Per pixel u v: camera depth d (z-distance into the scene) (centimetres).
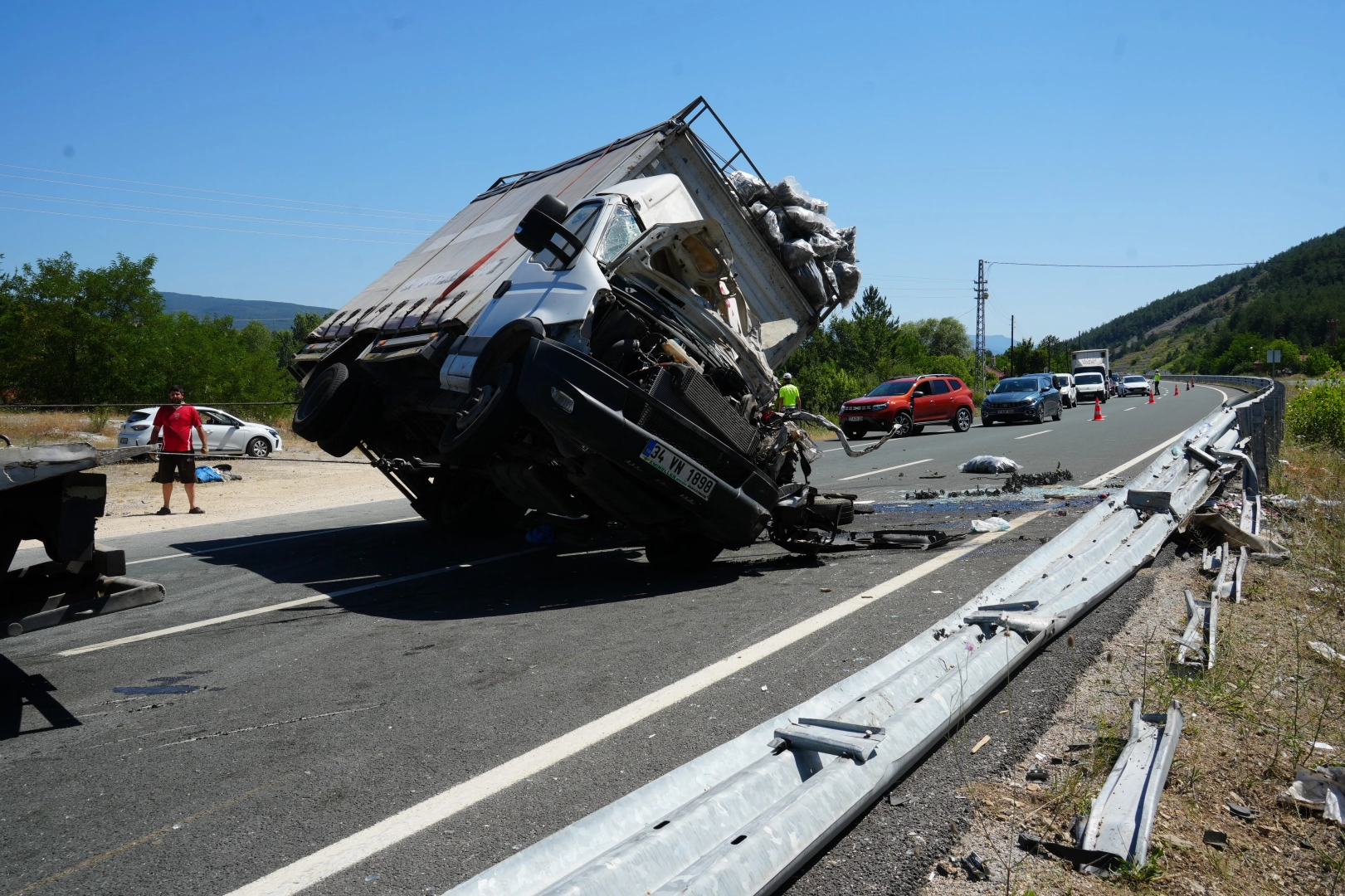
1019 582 513
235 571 835
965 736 371
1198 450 893
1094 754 348
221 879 287
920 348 5981
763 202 930
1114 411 3644
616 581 725
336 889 279
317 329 1042
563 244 667
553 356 601
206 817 330
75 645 581
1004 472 1375
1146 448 1689
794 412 786
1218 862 279
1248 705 400
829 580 680
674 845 246
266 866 294
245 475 1997
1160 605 557
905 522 945
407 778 358
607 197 741
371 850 302
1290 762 349
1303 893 268
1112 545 621
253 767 375
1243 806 315
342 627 608
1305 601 579
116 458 414
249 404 2397
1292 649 484
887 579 668
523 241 658
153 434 1316
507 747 386
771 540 779
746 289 925
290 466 2212
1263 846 292
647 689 453
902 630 532
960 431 2759
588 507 709
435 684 474
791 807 270
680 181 839
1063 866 278
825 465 1709
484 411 634
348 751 389
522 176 1089
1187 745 357
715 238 730
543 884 236
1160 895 262
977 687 380
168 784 361
